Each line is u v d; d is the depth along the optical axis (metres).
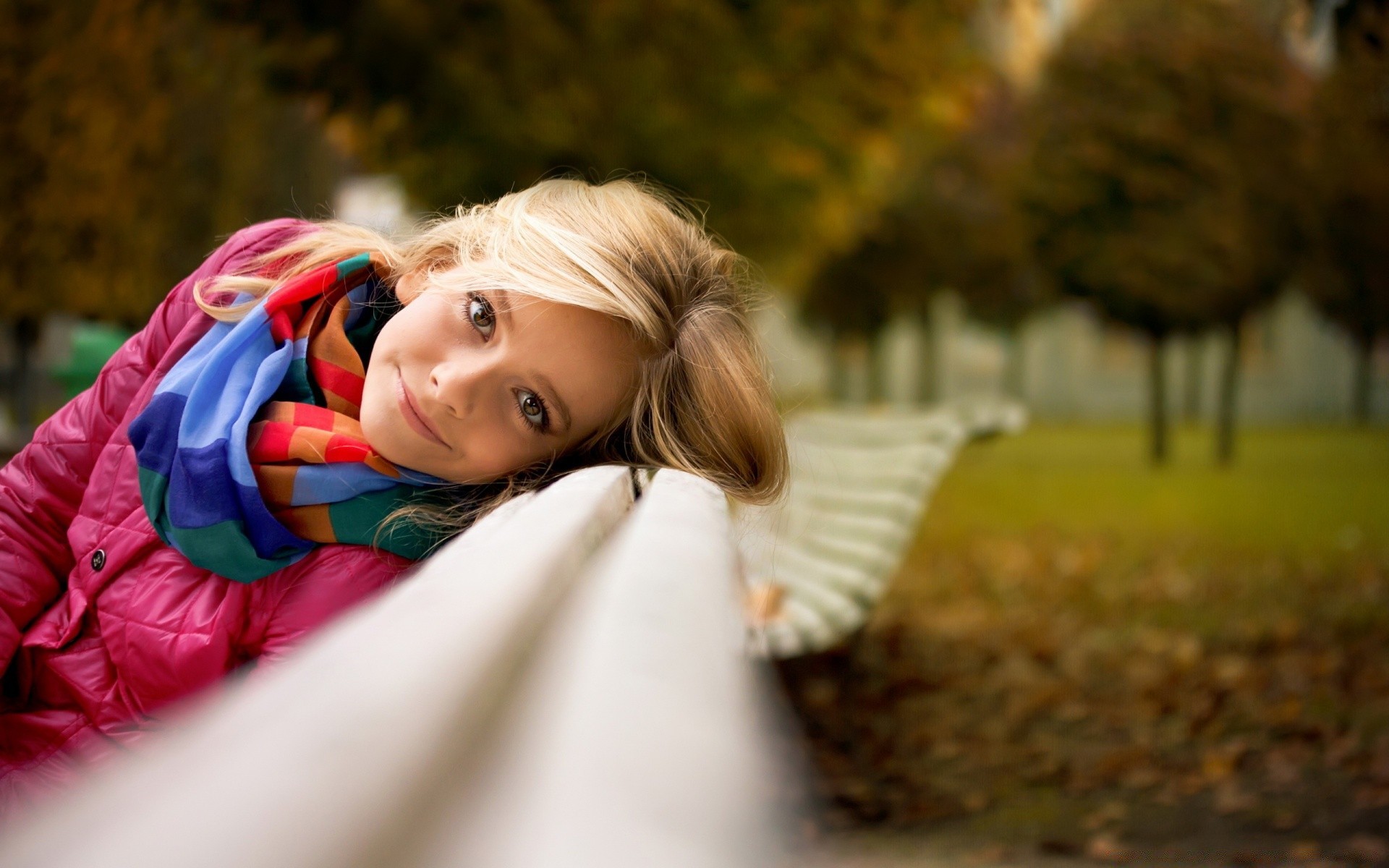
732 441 1.37
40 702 1.41
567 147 7.20
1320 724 4.84
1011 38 16.31
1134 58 16.34
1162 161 16.52
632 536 0.62
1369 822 3.59
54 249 7.52
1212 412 31.50
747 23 7.23
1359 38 5.99
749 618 1.43
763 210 8.37
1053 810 3.80
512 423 1.26
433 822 0.27
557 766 0.28
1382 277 17.81
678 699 0.31
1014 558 10.41
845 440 5.72
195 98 8.23
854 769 4.25
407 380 1.26
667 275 1.35
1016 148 19.89
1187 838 3.50
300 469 1.26
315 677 0.31
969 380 32.81
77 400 1.54
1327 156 16.34
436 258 1.41
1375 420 30.62
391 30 6.82
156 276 8.39
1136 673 5.85
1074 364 31.95
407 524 1.28
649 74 7.07
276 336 1.37
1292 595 8.13
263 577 1.29
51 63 7.06
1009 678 5.76
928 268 21.44
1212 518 12.91
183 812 0.22
